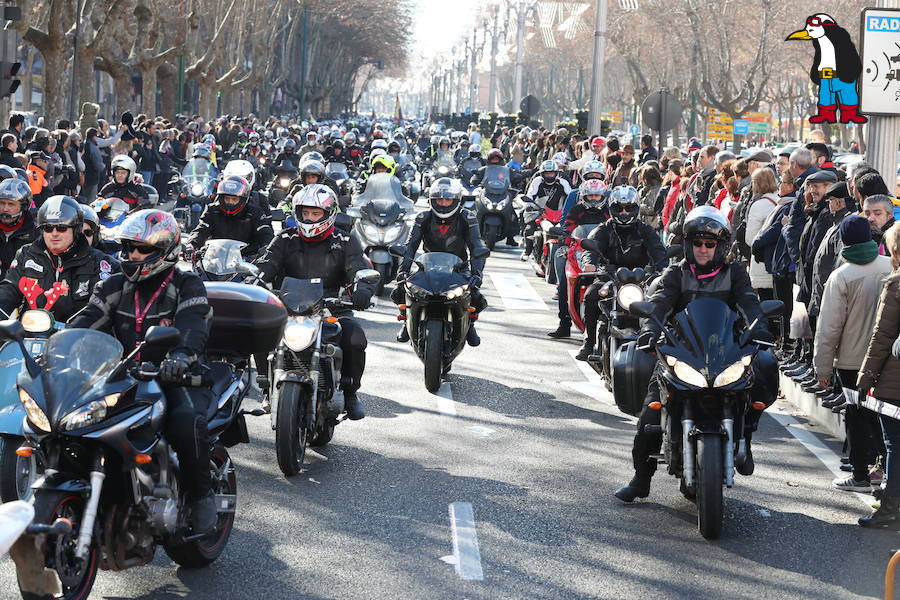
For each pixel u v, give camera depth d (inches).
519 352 1115.3
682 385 581.0
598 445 779.4
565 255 1177.4
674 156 1656.0
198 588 504.7
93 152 1996.8
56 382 441.1
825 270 815.1
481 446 767.1
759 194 1063.6
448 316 918.4
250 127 4205.2
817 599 512.1
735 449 602.5
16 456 578.2
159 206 2285.9
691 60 5664.4
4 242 750.5
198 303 512.4
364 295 708.0
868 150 1024.2
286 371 681.6
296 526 592.4
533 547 569.0
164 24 3779.5
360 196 1545.3
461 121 7401.6
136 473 459.2
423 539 576.1
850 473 728.3
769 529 611.5
